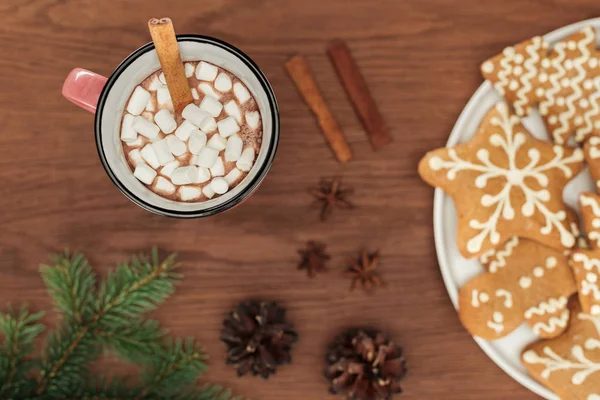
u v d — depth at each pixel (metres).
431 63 0.52
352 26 0.52
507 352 0.52
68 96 0.48
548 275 0.51
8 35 0.52
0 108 0.52
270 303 0.52
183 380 0.51
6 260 0.52
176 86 0.46
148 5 0.52
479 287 0.51
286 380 0.52
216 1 0.52
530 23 0.52
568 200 0.52
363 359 0.51
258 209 0.52
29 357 0.52
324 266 0.52
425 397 0.52
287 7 0.52
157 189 0.48
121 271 0.51
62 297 0.51
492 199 0.51
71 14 0.52
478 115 0.52
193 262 0.52
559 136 0.51
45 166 0.52
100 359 0.52
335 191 0.52
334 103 0.52
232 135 0.48
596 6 0.52
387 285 0.52
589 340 0.51
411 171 0.52
